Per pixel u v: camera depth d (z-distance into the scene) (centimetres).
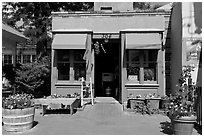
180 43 1297
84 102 1455
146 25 1571
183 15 1252
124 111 1245
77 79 1547
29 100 921
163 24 1562
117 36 1579
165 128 908
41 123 998
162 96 1305
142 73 1480
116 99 1641
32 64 1714
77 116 1134
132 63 1493
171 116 818
